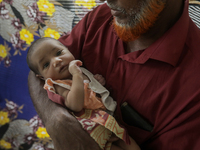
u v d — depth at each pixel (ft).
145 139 3.59
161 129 3.38
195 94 3.07
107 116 3.46
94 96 3.75
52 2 7.54
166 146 3.32
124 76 3.73
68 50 4.21
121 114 3.76
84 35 4.37
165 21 3.35
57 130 3.49
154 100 3.38
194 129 3.11
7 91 8.38
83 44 4.38
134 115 3.54
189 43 3.33
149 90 3.44
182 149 3.18
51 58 3.94
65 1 7.57
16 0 7.50
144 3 3.08
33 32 7.71
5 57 8.07
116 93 3.83
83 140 3.35
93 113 3.59
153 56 3.36
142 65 3.53
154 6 3.07
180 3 3.42
